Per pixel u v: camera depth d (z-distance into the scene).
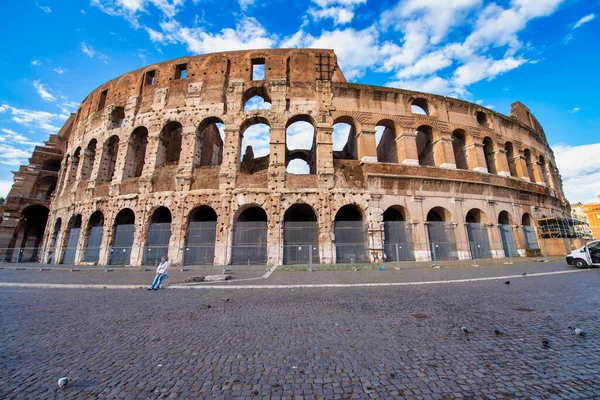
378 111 33.09
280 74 33.19
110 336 6.91
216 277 17.31
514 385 4.38
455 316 8.29
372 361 5.34
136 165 34.31
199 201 29.05
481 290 12.51
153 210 29.83
